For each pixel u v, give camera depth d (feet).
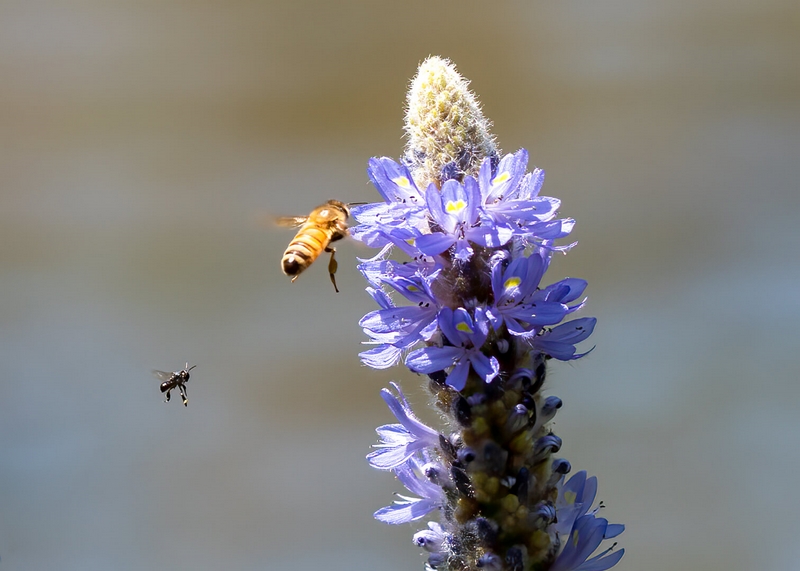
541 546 1.70
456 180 1.71
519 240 1.72
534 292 1.70
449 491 1.72
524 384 1.71
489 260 1.71
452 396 1.72
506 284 1.69
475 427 1.71
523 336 1.70
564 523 1.72
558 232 1.70
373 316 1.72
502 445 1.71
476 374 1.71
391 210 1.72
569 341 1.72
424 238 1.70
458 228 1.70
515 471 1.71
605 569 1.71
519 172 1.71
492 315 1.69
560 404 1.72
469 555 1.71
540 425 1.72
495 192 1.71
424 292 1.71
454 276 1.71
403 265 1.72
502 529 1.71
